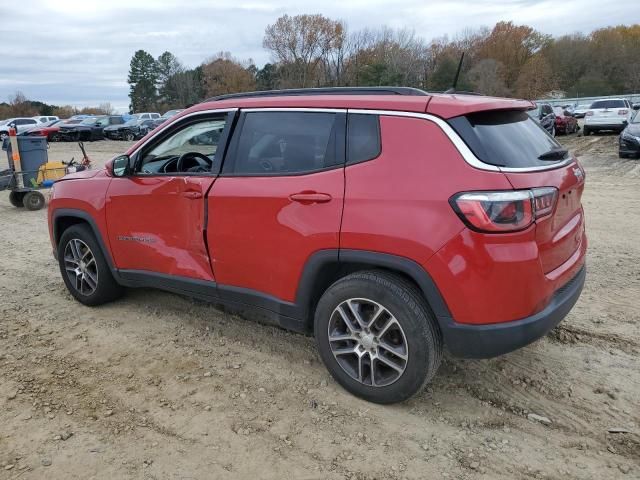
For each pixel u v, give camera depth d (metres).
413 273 2.86
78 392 3.40
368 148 3.06
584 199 9.21
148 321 4.45
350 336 3.21
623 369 3.58
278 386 3.45
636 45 87.31
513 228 2.69
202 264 3.81
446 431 2.99
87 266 4.67
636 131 14.01
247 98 3.69
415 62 62.47
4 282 5.52
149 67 99.75
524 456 2.79
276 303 3.46
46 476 2.66
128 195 4.15
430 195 2.80
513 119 3.21
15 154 9.77
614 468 2.69
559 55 89.12
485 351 2.82
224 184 3.59
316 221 3.15
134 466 2.73
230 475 2.67
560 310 3.01
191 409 3.21
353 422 3.07
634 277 5.24
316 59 72.00
